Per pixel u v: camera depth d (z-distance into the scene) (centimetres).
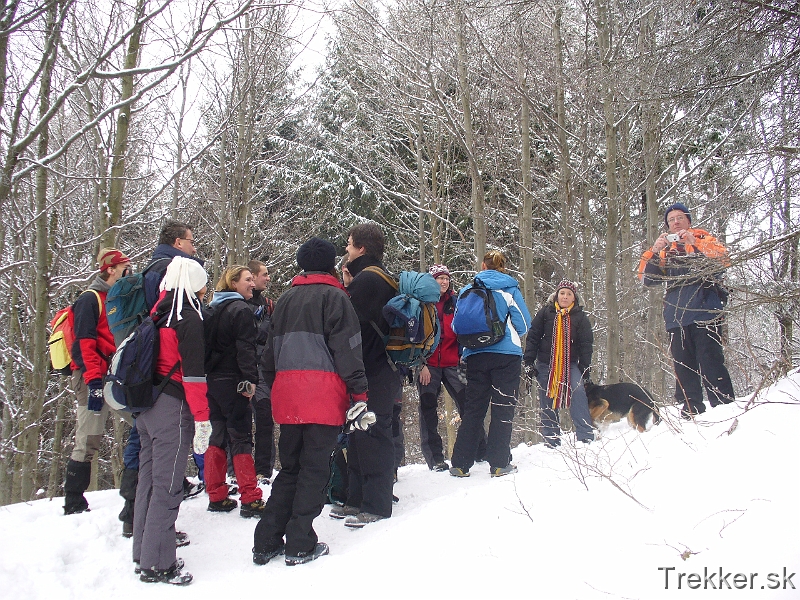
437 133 1252
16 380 1212
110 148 779
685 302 481
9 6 370
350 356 340
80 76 389
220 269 1209
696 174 1059
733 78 396
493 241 1324
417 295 412
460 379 552
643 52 489
